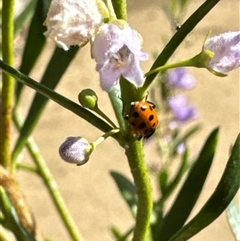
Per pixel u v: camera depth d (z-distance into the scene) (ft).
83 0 0.18
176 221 0.25
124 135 0.20
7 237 0.25
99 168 0.85
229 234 0.73
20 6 0.31
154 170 0.44
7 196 0.25
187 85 0.47
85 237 0.77
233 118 0.91
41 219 0.79
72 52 0.27
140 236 0.22
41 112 0.27
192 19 0.19
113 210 0.80
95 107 0.20
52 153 0.87
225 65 0.19
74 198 0.82
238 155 0.22
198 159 0.25
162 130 0.44
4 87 0.25
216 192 0.22
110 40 0.18
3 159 0.25
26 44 0.27
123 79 0.20
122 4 0.19
